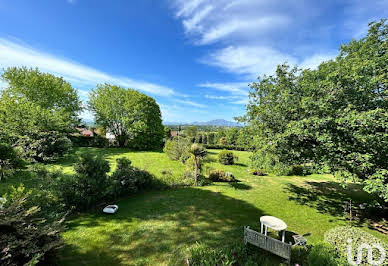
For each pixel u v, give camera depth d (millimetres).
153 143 24781
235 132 34000
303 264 4027
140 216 6195
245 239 4652
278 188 10352
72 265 3727
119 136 24438
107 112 22938
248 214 6730
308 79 7891
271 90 8719
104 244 4512
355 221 6375
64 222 5422
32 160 11734
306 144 7695
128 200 7766
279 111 7621
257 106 9266
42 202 5156
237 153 26156
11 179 8516
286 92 7484
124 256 4113
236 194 9047
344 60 7844
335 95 6434
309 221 6348
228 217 6406
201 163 11977
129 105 23234
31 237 2969
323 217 6684
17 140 12062
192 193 8961
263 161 8359
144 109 24141
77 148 21078
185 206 7277
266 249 4273
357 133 5469
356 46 8570
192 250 4016
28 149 11961
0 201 3666
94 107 24344
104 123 24125
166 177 10133
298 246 4629
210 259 3652
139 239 4809
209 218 6262
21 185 3914
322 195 9250
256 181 11781
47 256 3518
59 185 6012
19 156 10406
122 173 8266
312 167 6969
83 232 4988
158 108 26016
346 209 7285
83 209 6336
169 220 5996
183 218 6188
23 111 13008
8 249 2502
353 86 5996
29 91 19391
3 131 11906
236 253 4297
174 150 16312
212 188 9938
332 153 6219
